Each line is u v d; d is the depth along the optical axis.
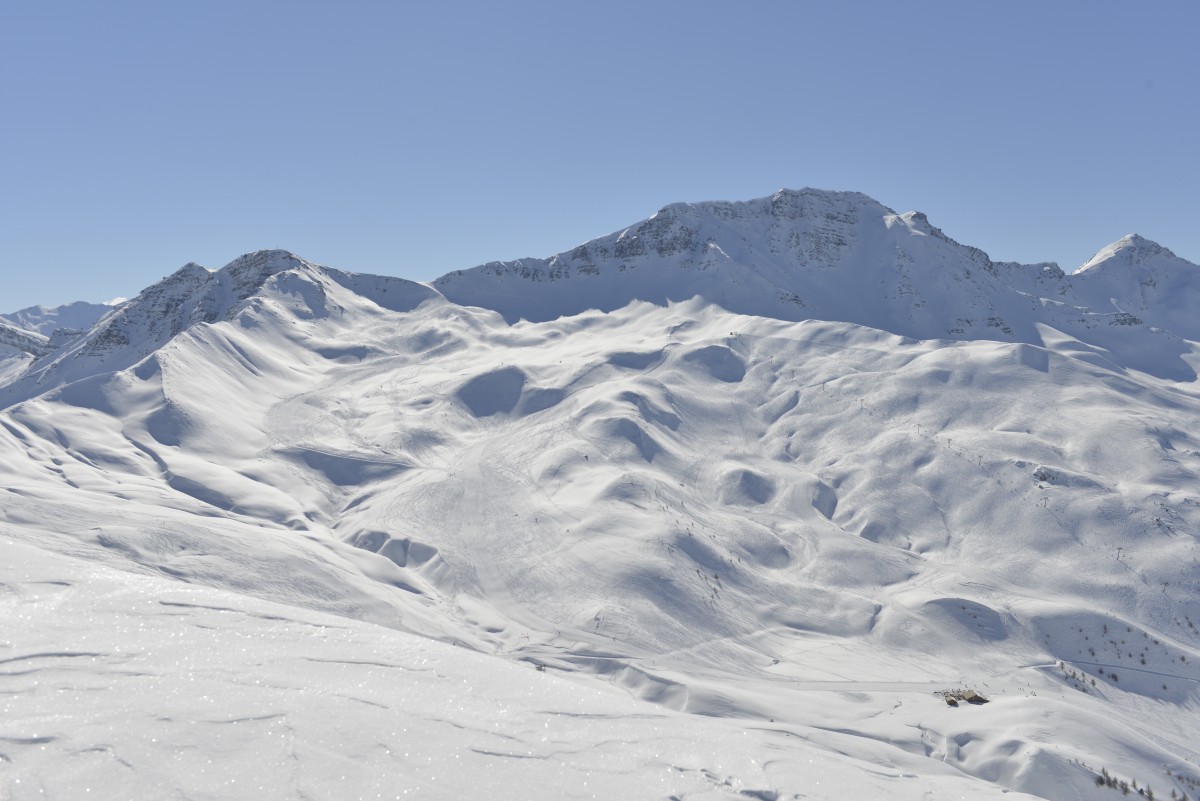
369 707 13.11
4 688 12.09
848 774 14.35
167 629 15.11
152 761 10.63
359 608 71.50
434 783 11.07
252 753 11.13
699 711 56.88
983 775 50.50
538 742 12.91
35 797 9.62
